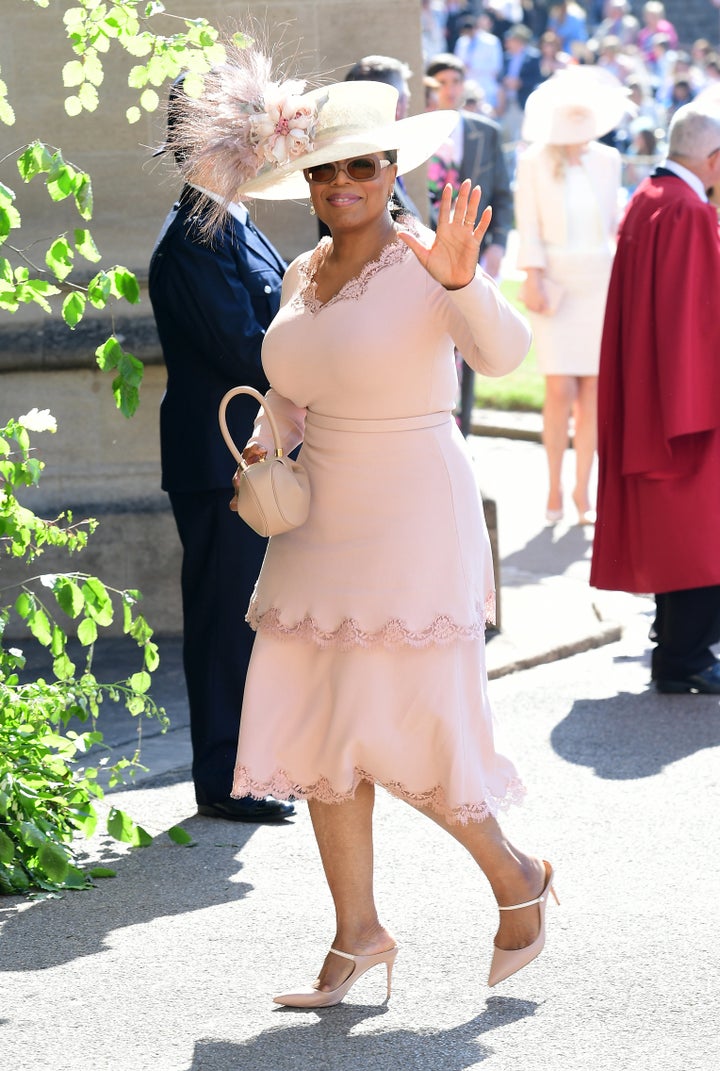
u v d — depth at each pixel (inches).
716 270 318.0
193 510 255.0
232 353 243.6
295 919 215.6
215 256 244.4
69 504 362.6
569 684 332.8
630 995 190.7
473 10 1334.9
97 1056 177.5
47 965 201.8
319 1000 187.9
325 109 184.7
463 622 181.8
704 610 320.5
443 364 182.4
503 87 1228.5
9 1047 179.6
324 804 188.2
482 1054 176.1
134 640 363.6
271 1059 175.9
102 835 250.8
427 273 178.7
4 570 361.4
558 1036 180.2
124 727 303.7
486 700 186.7
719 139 324.8
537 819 253.3
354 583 182.1
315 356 181.5
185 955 204.4
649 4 1403.8
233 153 188.4
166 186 357.1
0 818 231.0
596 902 220.1
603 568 331.3
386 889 225.3
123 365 230.7
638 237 324.2
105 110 355.3
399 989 193.6
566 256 452.8
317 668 186.1
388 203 186.1
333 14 365.1
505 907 189.2
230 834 249.4
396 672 182.1
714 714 309.3
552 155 452.1
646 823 250.7
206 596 255.0
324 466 184.4
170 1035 182.2
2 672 246.7
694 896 221.5
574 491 468.4
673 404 314.8
